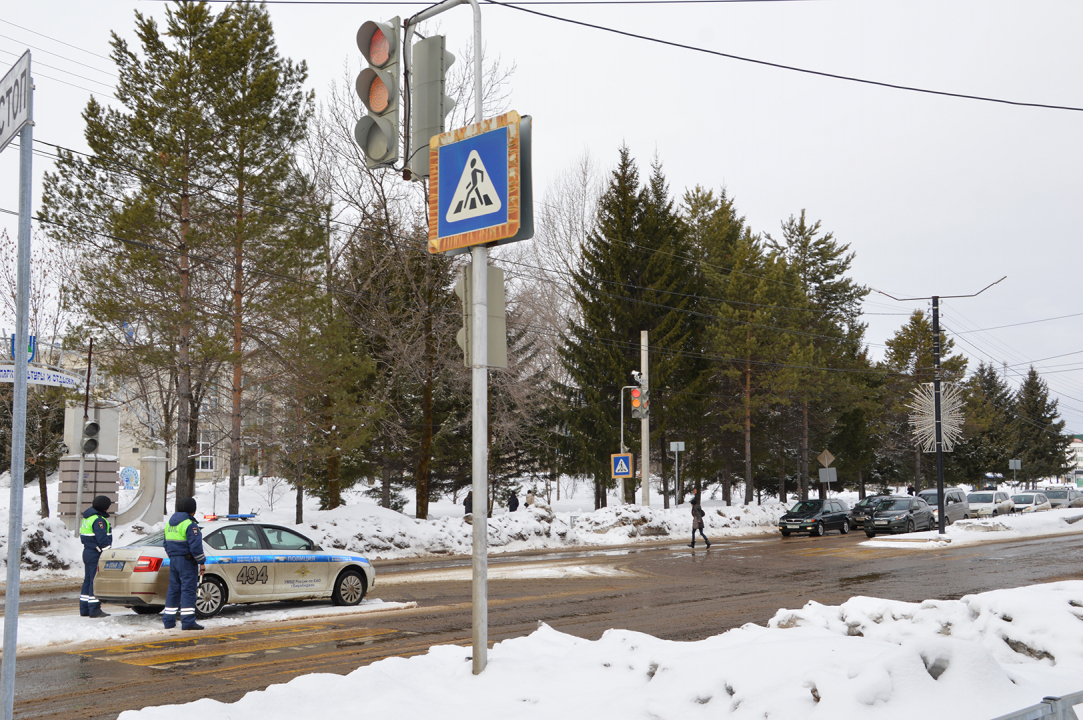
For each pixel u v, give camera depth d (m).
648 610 13.92
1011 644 8.16
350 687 6.63
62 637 11.12
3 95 4.54
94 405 24.78
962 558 23.86
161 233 21.44
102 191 21.33
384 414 29.88
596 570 21.25
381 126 7.00
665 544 32.31
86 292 21.56
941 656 5.38
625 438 42.84
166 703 7.73
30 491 45.59
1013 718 3.09
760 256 51.69
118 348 22.45
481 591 6.98
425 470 32.31
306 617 13.09
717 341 45.97
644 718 5.61
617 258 44.00
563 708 5.94
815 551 27.17
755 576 19.56
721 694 5.60
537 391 41.16
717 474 55.44
